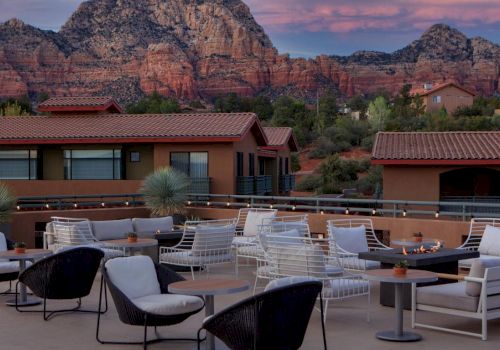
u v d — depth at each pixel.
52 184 25.48
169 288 7.34
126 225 14.19
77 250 9.12
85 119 27.78
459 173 28.52
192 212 19.23
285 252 9.00
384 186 23.84
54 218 13.79
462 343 7.89
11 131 26.62
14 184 25.61
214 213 18.78
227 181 24.61
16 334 8.49
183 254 11.66
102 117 27.91
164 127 25.69
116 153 26.11
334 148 67.12
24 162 26.64
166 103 102.44
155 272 8.23
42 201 25.16
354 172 48.84
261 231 12.53
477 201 24.72
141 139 24.88
